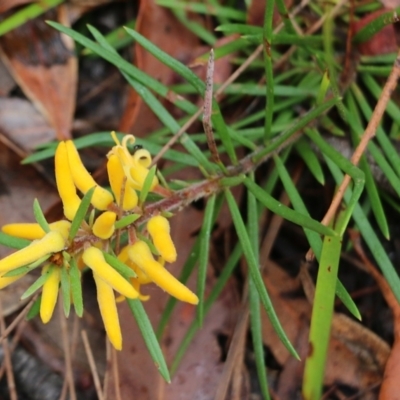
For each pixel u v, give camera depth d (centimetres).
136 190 22
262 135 26
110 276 19
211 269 27
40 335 28
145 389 26
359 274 27
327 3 27
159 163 27
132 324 26
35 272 28
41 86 29
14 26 28
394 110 25
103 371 28
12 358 28
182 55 28
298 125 23
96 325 28
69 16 29
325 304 22
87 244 20
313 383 23
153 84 24
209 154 26
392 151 24
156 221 20
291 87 26
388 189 26
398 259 27
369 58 26
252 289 24
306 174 28
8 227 20
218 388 26
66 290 19
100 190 20
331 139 26
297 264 28
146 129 27
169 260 20
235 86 26
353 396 26
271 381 27
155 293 27
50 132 29
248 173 24
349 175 22
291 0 27
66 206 20
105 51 24
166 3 27
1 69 29
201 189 22
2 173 29
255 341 24
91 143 25
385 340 27
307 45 25
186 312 27
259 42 25
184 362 27
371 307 27
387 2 25
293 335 27
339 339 27
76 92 30
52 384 28
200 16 28
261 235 27
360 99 26
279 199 28
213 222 24
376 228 27
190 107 24
